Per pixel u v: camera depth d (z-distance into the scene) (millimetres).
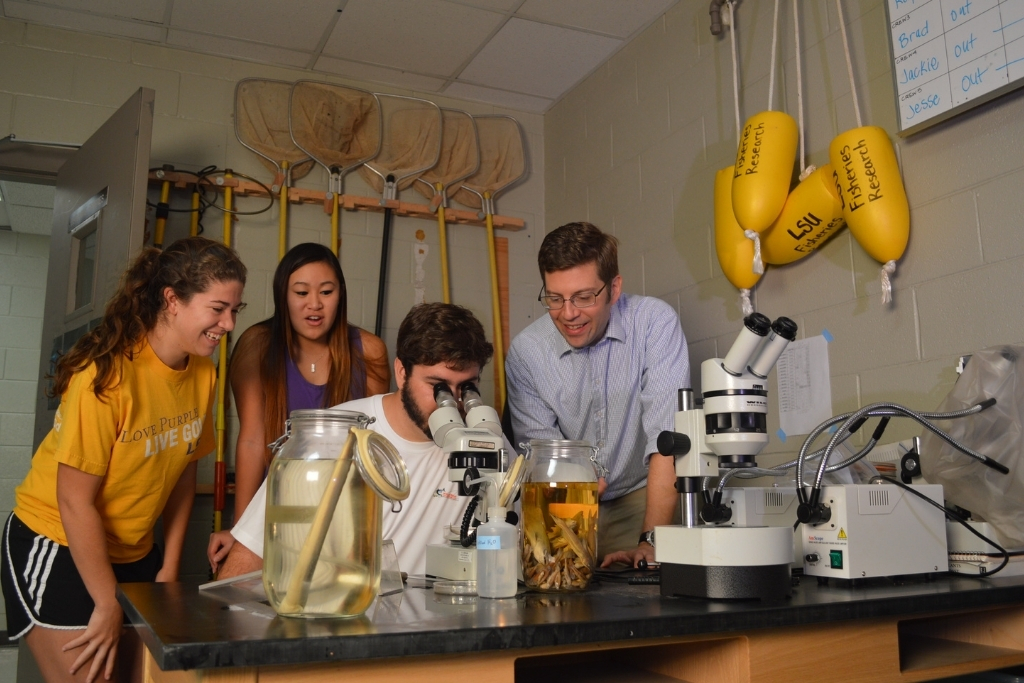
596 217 3455
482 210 3621
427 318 1523
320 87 3320
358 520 929
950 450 1534
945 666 1188
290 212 3320
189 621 907
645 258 3133
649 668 1187
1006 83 1819
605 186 3406
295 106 3270
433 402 1526
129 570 1872
